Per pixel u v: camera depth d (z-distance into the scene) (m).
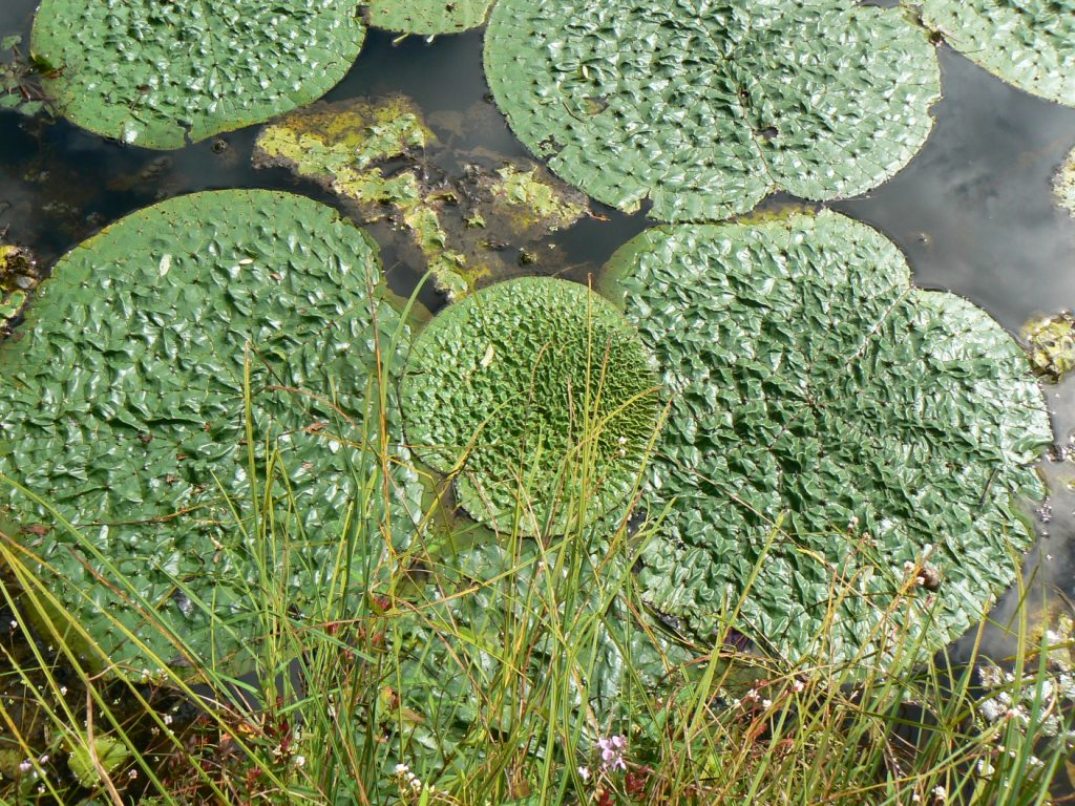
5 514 2.08
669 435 2.29
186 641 1.96
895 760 1.73
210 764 1.75
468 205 2.65
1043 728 1.96
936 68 3.02
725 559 2.15
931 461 2.30
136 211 2.56
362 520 1.66
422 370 2.34
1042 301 2.60
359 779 1.50
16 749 1.80
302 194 2.64
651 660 2.00
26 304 2.38
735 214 2.67
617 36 2.96
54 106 2.75
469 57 2.94
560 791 1.47
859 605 2.10
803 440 2.30
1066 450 2.38
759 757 1.71
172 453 2.19
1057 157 2.88
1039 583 2.19
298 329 2.38
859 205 2.74
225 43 2.86
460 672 1.91
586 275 2.54
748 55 2.94
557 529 2.13
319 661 1.64
